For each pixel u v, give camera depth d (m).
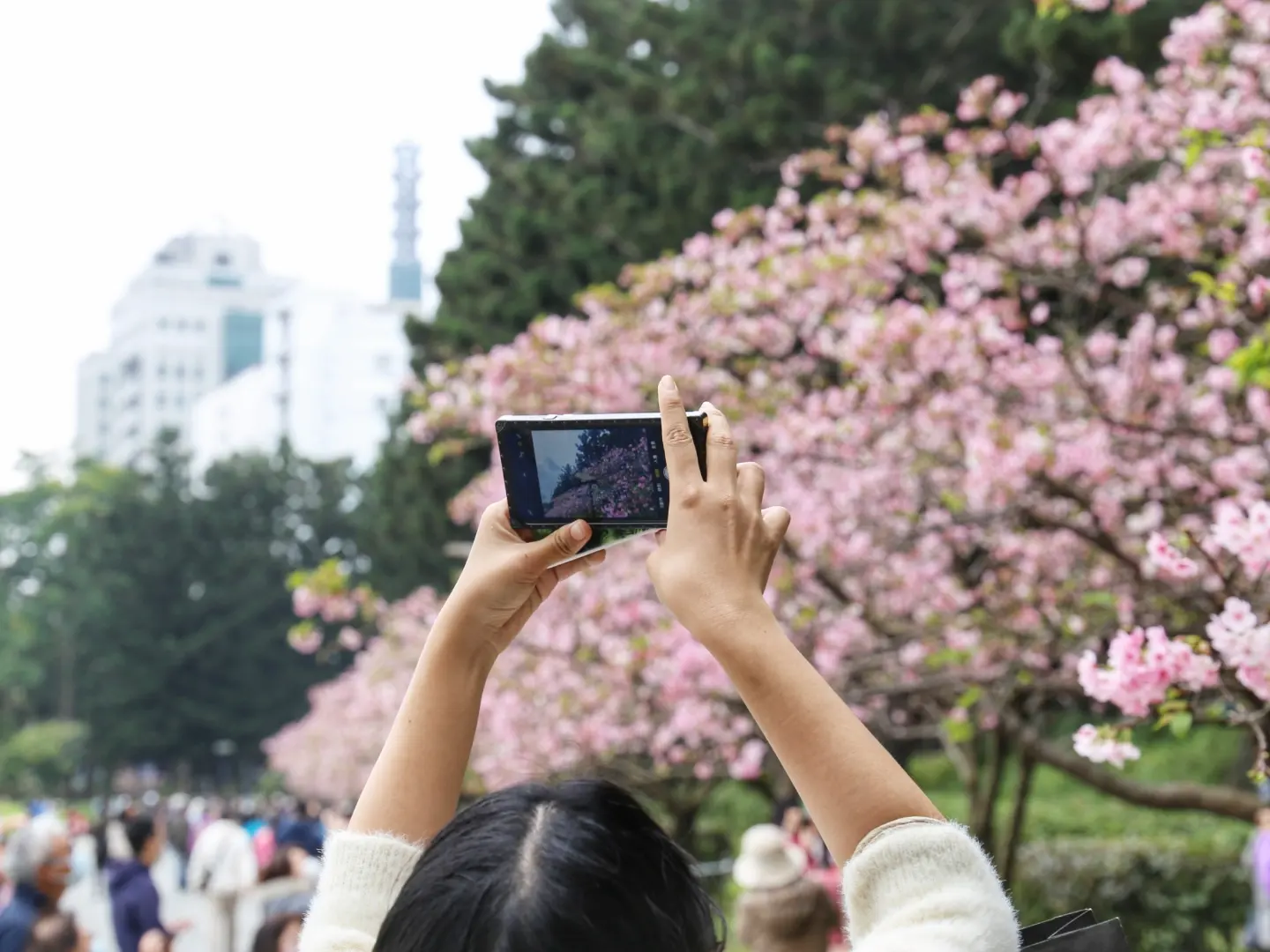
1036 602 7.23
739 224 9.52
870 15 16.45
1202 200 7.53
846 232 9.16
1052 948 1.47
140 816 8.23
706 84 18.56
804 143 17.08
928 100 16.61
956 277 7.99
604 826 1.15
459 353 22.14
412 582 26.94
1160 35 12.41
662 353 9.19
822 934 3.73
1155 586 5.79
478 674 1.53
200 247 161.00
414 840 1.45
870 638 7.93
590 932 1.09
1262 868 8.34
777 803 11.21
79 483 79.31
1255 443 6.43
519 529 1.59
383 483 27.88
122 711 56.44
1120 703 3.75
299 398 108.44
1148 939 9.71
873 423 7.82
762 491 1.38
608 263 19.27
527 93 24.00
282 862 6.36
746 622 1.29
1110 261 8.75
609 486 1.54
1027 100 15.26
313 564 63.66
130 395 148.38
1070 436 6.78
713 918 1.18
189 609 57.44
